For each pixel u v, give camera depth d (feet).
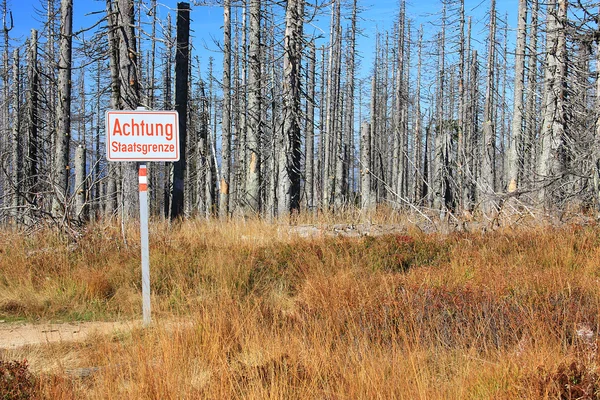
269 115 104.47
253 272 31.09
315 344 17.72
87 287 28.43
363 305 21.49
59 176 54.54
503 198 43.57
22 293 27.96
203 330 19.69
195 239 38.22
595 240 35.22
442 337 18.83
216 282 29.25
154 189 122.31
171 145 23.66
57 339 22.08
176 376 15.67
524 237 37.11
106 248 34.50
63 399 14.79
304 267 31.42
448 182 55.67
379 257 33.35
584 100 52.44
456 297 21.94
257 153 59.93
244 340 19.24
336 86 113.39
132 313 25.54
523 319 19.21
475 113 127.44
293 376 15.57
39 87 79.71
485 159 61.05
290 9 52.29
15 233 37.45
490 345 17.79
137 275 30.17
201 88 110.52
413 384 14.64
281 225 43.75
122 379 15.66
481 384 14.70
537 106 87.10
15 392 14.85
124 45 42.65
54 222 37.29
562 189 47.80
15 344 21.58
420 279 26.35
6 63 100.37
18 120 83.35
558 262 31.01
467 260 31.35
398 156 113.39
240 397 14.56
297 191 57.16
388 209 52.01
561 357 15.90
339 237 37.65
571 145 48.37
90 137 130.82
